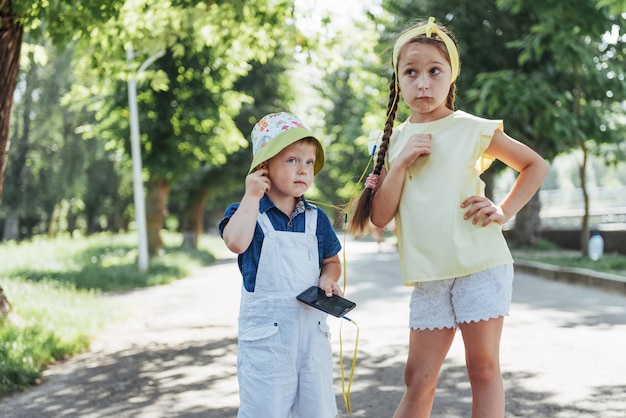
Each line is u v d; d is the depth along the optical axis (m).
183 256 23.98
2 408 5.34
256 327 3.13
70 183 35.19
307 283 3.18
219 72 19.23
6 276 16.08
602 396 4.91
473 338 3.23
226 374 6.31
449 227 3.24
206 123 21.67
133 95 18.80
